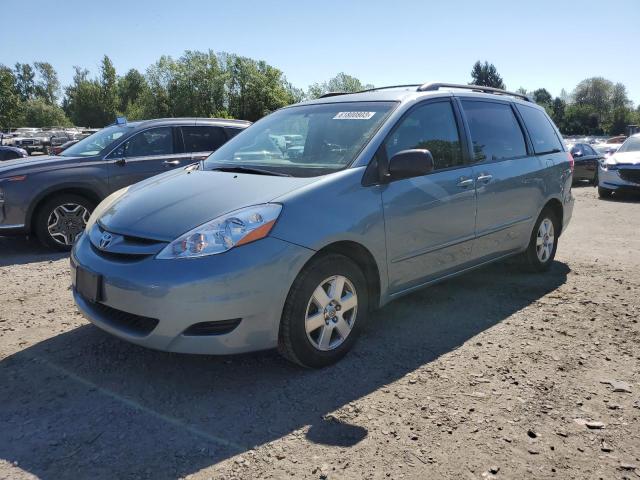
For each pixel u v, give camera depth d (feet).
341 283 11.14
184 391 10.25
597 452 8.43
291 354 10.62
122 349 12.07
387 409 9.62
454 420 9.27
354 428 9.02
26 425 9.09
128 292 9.82
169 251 9.82
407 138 12.90
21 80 383.24
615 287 17.06
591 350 12.21
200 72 218.38
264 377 10.80
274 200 10.46
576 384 10.60
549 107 395.34
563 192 18.52
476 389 10.36
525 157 16.76
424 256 13.03
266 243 9.95
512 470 7.98
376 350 12.11
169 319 9.55
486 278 17.89
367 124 12.78
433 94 14.20
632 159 41.16
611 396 10.15
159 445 8.54
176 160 24.67
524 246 17.12
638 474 7.90
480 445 8.57
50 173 21.56
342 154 12.18
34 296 15.87
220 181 11.82
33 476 7.81
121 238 10.59
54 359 11.57
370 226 11.46
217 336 9.75
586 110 391.86
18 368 11.15
